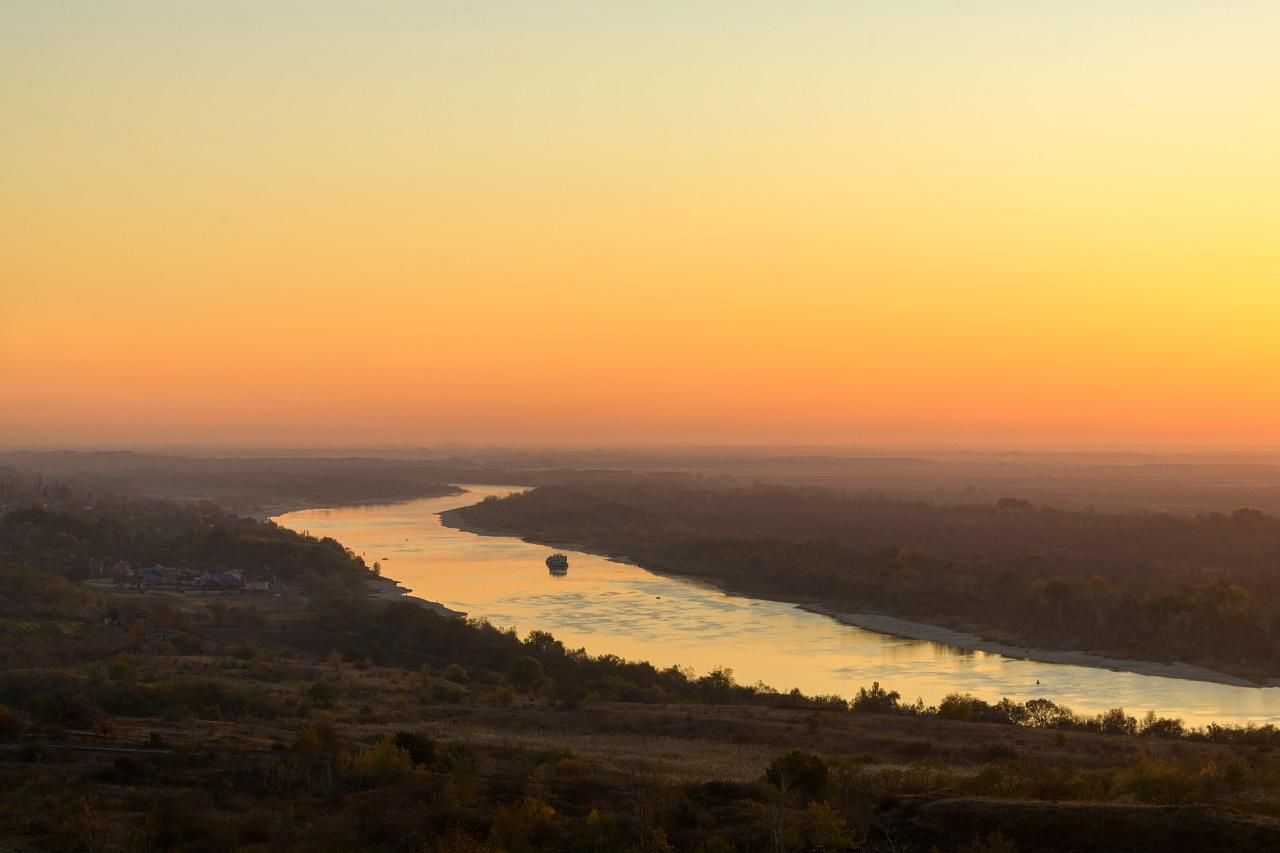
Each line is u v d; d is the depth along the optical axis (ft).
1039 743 262.88
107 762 192.34
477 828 153.28
